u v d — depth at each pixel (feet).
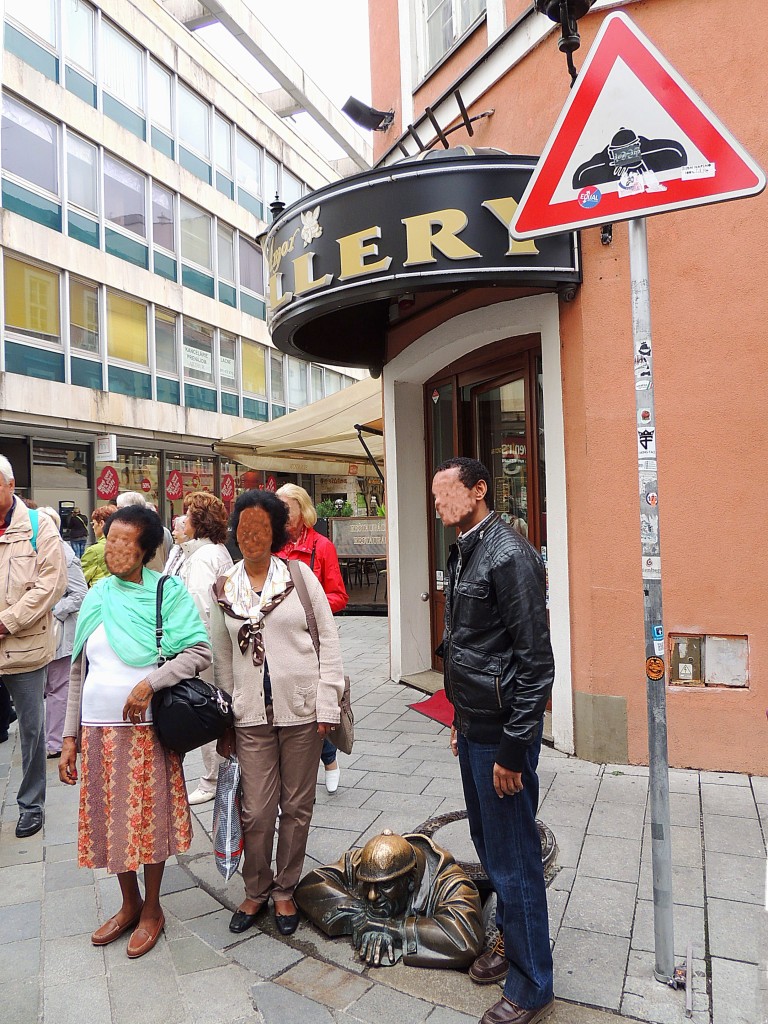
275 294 15.92
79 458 57.67
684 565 13.23
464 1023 7.30
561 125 7.55
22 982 8.25
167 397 63.41
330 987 8.00
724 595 13.00
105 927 9.11
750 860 10.02
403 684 21.31
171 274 63.98
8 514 12.42
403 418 21.49
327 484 87.86
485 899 9.36
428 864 9.32
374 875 8.63
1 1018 7.62
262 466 33.91
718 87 12.91
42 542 12.32
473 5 18.13
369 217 13.44
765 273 12.64
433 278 13.10
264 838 9.18
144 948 8.73
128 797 8.69
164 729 8.63
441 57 19.17
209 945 8.91
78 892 10.41
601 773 13.37
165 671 8.66
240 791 9.35
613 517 13.61
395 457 21.47
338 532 40.73
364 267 13.48
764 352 12.67
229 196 72.23
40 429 52.31
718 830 10.89
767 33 12.60
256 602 9.40
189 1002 7.81
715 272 12.92
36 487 53.67
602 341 13.62
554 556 14.73
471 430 20.12
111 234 56.80
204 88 67.92
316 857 10.75
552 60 14.46
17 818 13.14
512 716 6.95
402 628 21.62
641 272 7.52
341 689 9.59
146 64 60.85
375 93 23.02
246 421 74.43
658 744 7.57
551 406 14.73
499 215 12.92
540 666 6.88
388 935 8.55
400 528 21.54
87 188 54.65
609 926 8.67
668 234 13.20
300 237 14.70
